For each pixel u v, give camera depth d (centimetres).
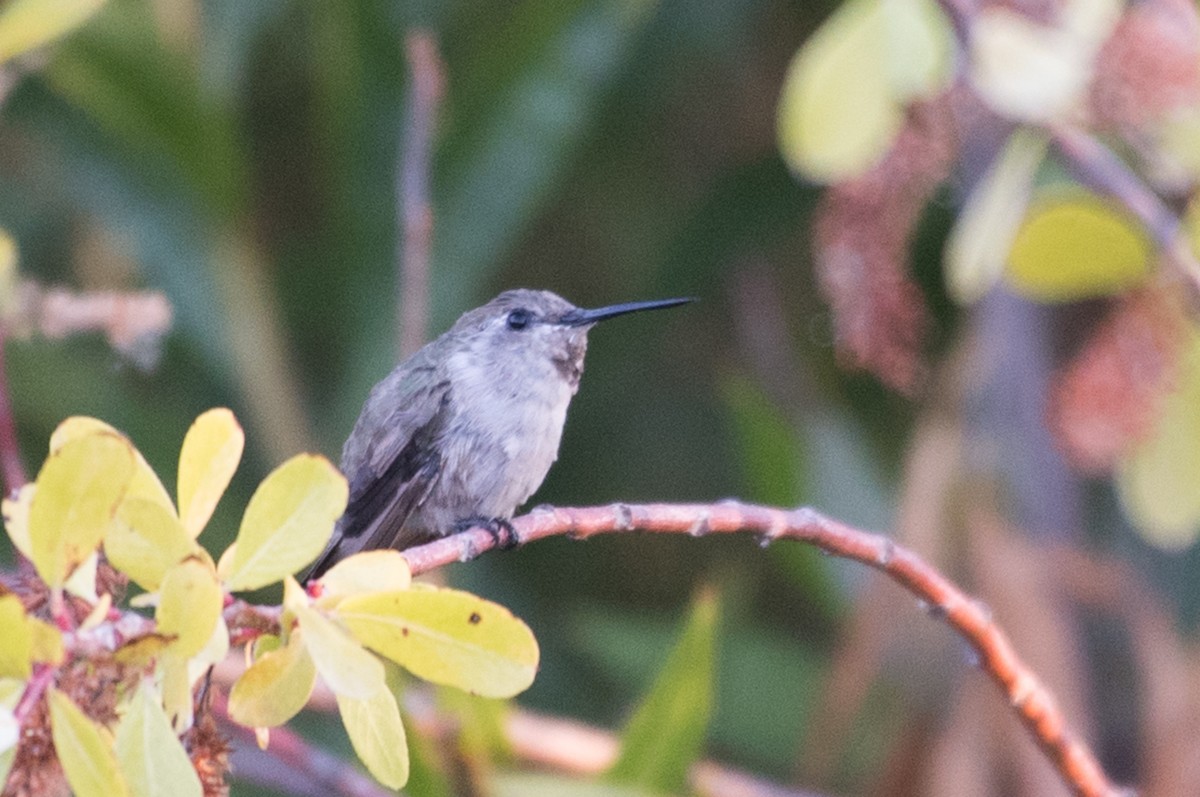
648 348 1230
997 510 923
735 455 1209
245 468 1076
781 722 1027
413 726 711
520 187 1074
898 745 874
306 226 1296
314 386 1194
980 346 983
